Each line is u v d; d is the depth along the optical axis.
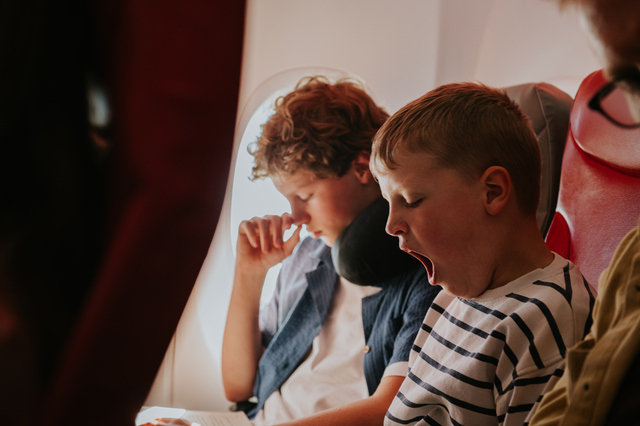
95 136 0.38
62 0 0.34
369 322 1.09
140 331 0.34
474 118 0.63
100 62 0.35
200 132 0.32
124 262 0.32
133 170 0.32
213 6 0.32
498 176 0.61
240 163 1.50
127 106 0.32
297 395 1.16
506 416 0.56
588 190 0.80
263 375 1.28
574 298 0.57
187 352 1.63
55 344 0.37
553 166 0.99
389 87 1.48
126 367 0.34
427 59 1.45
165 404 1.64
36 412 0.34
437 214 0.63
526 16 1.35
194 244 0.34
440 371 0.66
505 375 0.58
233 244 1.54
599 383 0.41
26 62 0.33
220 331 1.60
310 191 1.19
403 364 0.94
